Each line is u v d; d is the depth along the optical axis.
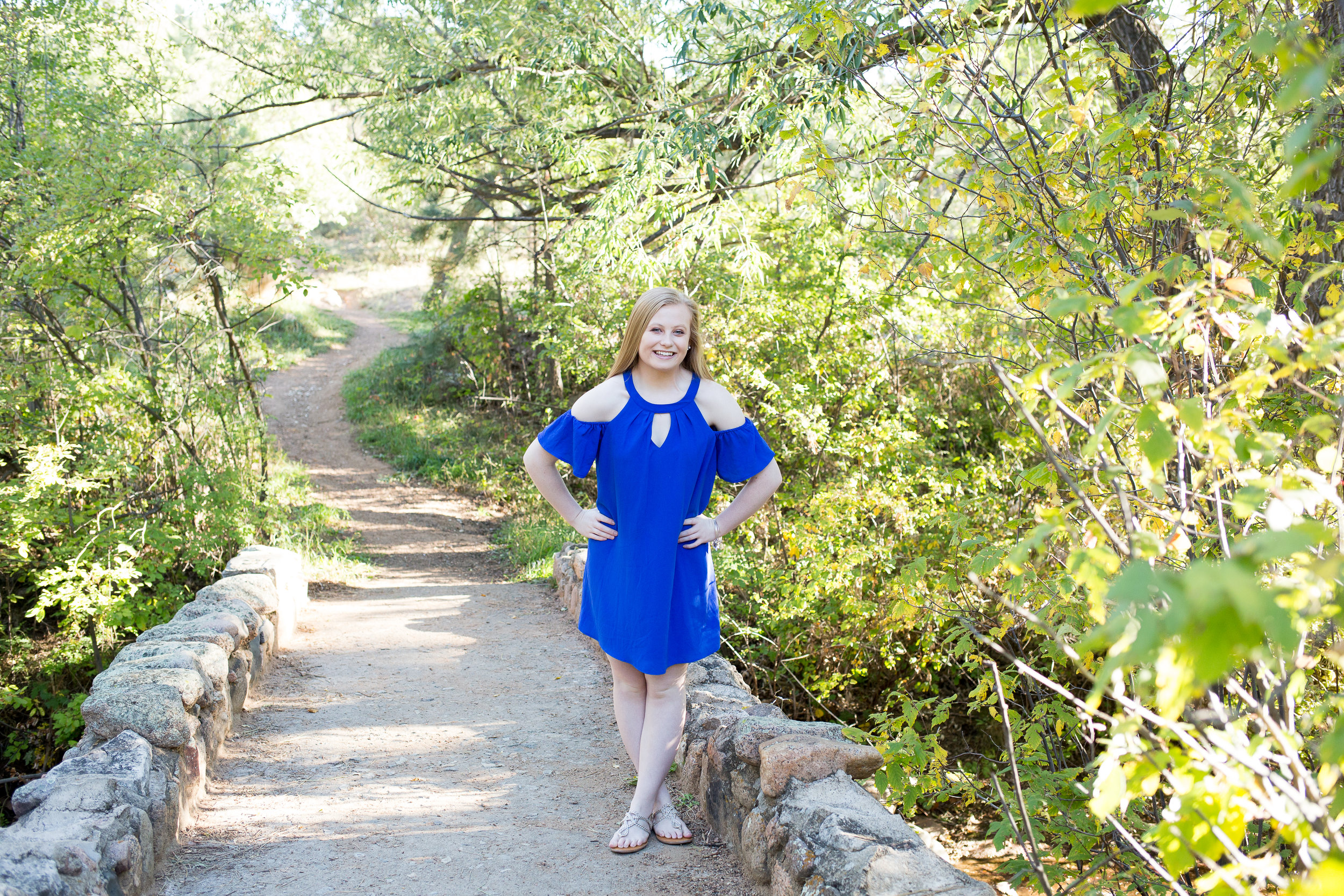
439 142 11.14
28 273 8.60
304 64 12.15
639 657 2.89
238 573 6.07
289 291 9.55
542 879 2.88
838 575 7.29
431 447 16.70
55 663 9.04
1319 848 1.51
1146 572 1.04
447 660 5.82
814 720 7.93
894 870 2.25
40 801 2.71
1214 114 3.37
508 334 16.62
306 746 4.26
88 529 9.07
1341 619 1.56
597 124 11.21
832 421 10.01
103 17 9.93
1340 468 1.84
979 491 8.02
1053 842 3.24
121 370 9.24
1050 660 4.86
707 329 9.62
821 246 9.32
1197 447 1.95
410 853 3.09
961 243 3.76
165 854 3.03
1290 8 2.76
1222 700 2.38
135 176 8.86
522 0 10.08
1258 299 2.69
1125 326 1.59
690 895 2.77
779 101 6.55
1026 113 3.85
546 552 10.20
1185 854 1.64
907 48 3.67
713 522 2.94
